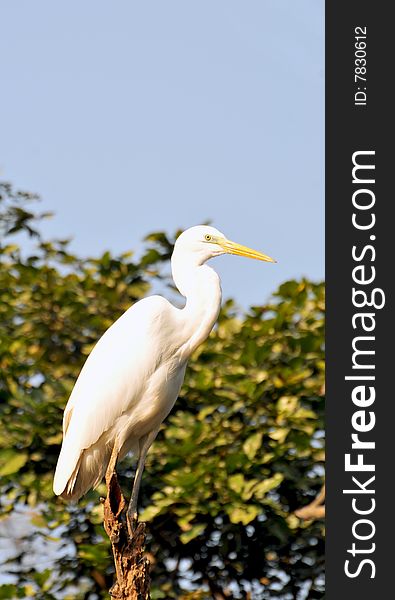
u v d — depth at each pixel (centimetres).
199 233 1139
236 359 1398
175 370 1109
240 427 1345
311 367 1428
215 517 1324
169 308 1105
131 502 1095
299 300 1482
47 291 1549
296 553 1366
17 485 1355
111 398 1087
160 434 1403
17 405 1377
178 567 1345
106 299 1564
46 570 1307
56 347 1541
